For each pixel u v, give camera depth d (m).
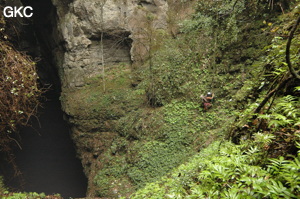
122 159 12.73
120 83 15.92
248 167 2.39
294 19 3.41
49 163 21.20
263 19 10.88
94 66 16.75
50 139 21.25
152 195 5.02
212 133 10.48
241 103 4.28
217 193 2.37
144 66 15.64
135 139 13.06
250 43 11.20
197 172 3.90
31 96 9.66
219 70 12.13
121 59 17.09
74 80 16.42
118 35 16.67
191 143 11.02
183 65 13.70
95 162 13.89
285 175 1.99
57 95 20.67
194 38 14.31
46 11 18.56
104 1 16.59
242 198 2.00
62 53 17.73
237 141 3.34
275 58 3.48
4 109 8.73
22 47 17.81
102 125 14.70
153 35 16.12
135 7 16.70
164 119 12.55
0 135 10.98
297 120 2.47
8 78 8.22
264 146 2.59
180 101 12.78
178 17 16.72
